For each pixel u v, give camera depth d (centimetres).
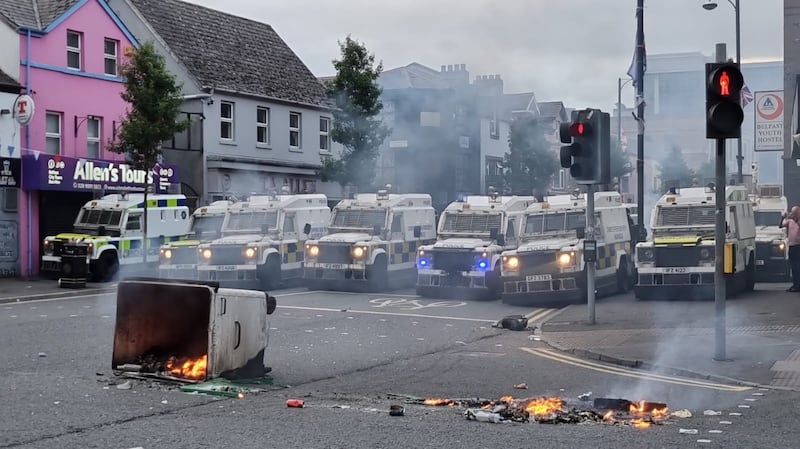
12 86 2697
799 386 1042
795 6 3425
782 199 2706
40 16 2877
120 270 2680
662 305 1947
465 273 2259
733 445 739
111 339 1449
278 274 2538
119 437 760
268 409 899
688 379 1117
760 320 1628
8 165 2688
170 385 1032
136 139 2655
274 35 4225
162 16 3644
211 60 3634
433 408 917
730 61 1180
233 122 3575
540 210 2281
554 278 2070
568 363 1259
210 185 3431
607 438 765
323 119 4103
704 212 2106
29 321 1703
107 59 3070
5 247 2703
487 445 736
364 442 745
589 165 1591
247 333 1089
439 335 1589
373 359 1293
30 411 874
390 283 2527
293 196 2703
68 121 2898
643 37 2548
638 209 2602
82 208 2780
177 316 1060
